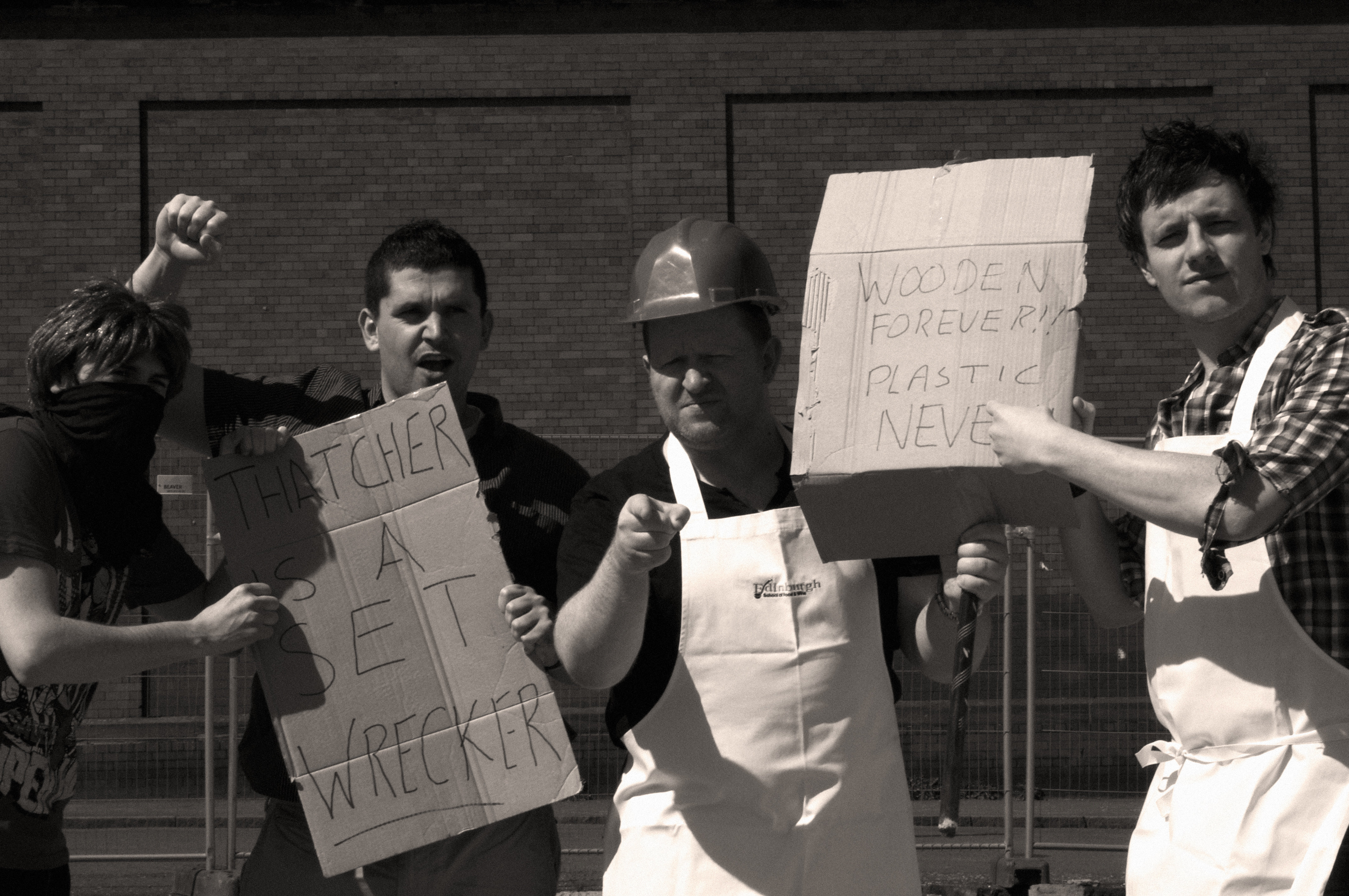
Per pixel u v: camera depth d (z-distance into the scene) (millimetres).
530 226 10555
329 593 2588
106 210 10492
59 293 10453
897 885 2443
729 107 10562
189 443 3049
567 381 10523
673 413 2459
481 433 2998
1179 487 2100
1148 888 2432
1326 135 10602
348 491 2617
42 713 2451
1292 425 2139
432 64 10555
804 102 10562
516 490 2975
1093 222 10539
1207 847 2318
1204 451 2342
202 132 10555
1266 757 2285
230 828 6656
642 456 2609
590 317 10539
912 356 2266
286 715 2553
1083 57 10570
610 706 2588
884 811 2457
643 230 10508
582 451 8891
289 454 2623
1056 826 7570
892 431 2246
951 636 2451
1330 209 10562
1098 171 10555
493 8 10570
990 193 2301
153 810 7688
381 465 2625
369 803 2537
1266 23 10602
